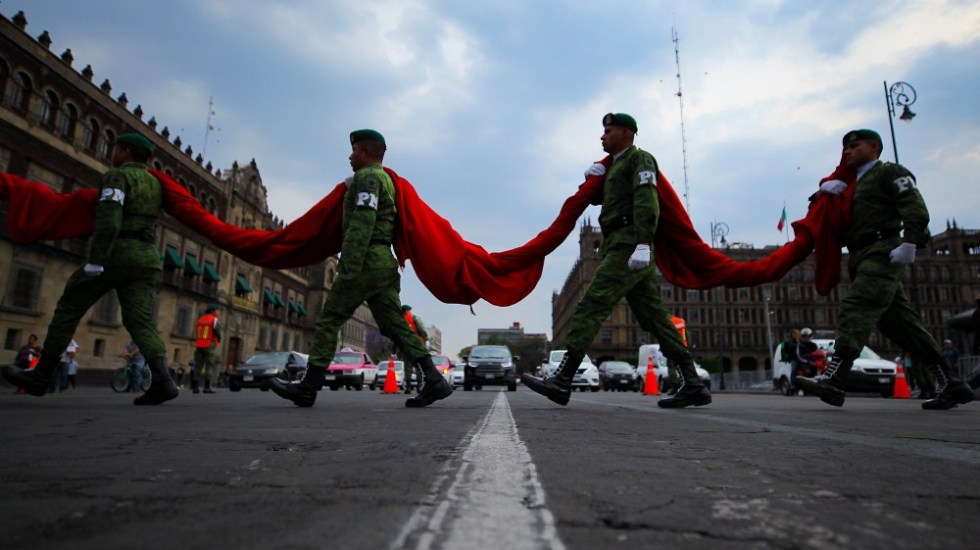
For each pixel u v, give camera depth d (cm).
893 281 493
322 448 201
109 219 482
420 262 493
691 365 531
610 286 485
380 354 8694
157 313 2959
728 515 105
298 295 5134
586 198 525
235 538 88
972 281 7944
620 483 136
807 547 85
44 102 2259
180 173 3170
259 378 1939
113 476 146
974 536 92
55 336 496
